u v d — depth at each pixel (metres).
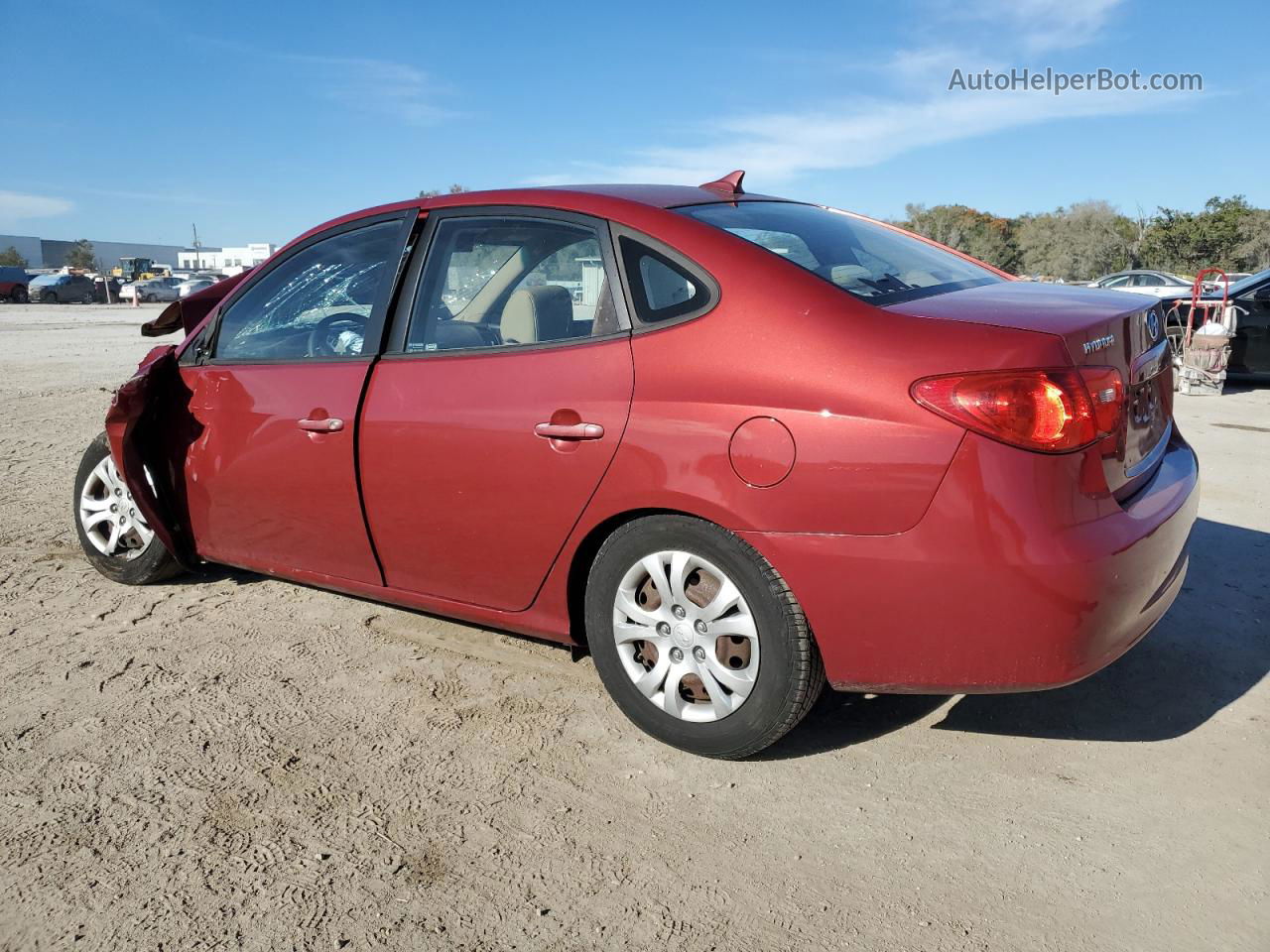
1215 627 3.70
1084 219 64.94
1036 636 2.35
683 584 2.73
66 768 2.86
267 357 3.71
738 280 2.68
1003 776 2.74
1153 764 2.79
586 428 2.77
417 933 2.17
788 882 2.31
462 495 3.06
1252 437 7.52
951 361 2.37
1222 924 2.14
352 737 3.02
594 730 3.04
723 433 2.56
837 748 2.90
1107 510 2.46
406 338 3.29
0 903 2.28
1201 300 11.20
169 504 4.04
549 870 2.38
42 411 9.46
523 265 3.09
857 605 2.45
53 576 4.52
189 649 3.69
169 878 2.36
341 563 3.51
